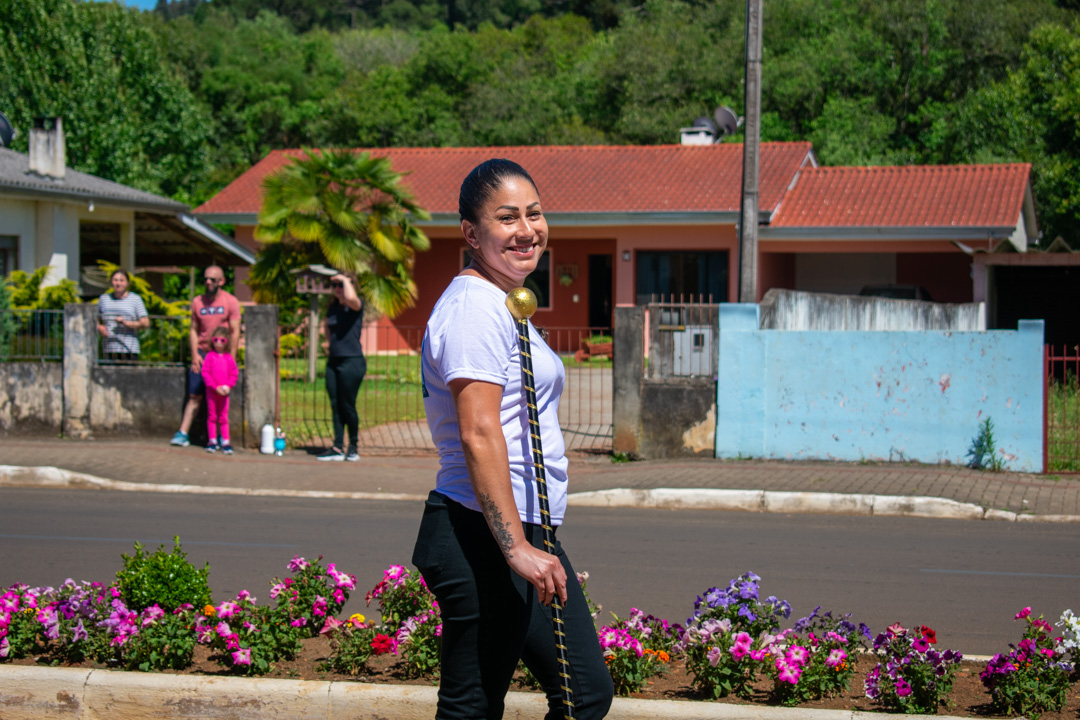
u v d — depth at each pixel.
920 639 4.90
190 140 39.25
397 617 5.44
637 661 4.84
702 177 26.23
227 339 12.86
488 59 48.09
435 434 3.14
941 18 38.56
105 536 8.93
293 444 13.76
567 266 27.98
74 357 13.78
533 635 3.07
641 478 11.53
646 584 7.36
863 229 23.55
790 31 41.78
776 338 12.41
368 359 20.61
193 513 10.09
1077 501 10.47
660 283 26.16
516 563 2.86
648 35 42.94
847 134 35.91
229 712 4.75
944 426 12.05
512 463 3.05
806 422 12.41
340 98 46.41
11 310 14.08
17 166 20.84
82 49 34.81
